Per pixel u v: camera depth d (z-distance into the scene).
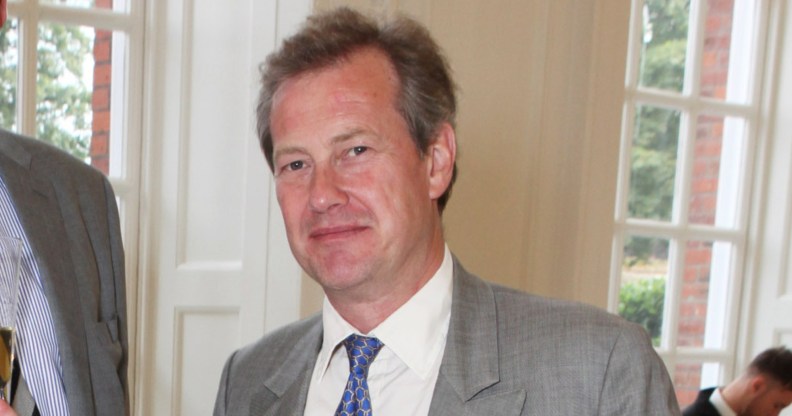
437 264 1.30
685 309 3.64
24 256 1.61
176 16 2.71
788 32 3.67
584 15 3.04
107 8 2.72
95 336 1.69
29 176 1.67
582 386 1.19
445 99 1.28
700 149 3.62
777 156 3.70
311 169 1.22
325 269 1.21
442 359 1.24
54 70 2.67
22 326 1.58
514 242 3.06
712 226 3.68
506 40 2.98
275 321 2.76
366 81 1.20
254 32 2.71
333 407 1.29
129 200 2.72
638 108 3.46
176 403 2.74
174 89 2.71
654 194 3.54
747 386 3.02
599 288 3.13
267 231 2.75
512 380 1.21
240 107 2.75
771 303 3.71
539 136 3.04
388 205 1.20
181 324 2.75
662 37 3.50
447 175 1.31
